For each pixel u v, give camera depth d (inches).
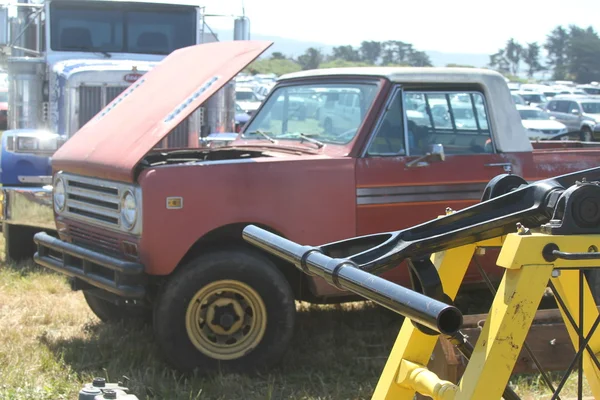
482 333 99.7
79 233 227.0
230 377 194.2
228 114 376.8
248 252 202.5
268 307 200.1
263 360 199.9
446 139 228.4
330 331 237.0
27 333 236.5
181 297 194.2
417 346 115.1
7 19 381.1
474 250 119.9
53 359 209.0
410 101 224.2
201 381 193.8
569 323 118.3
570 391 185.2
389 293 89.4
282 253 109.4
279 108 256.8
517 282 96.9
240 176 201.0
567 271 115.8
